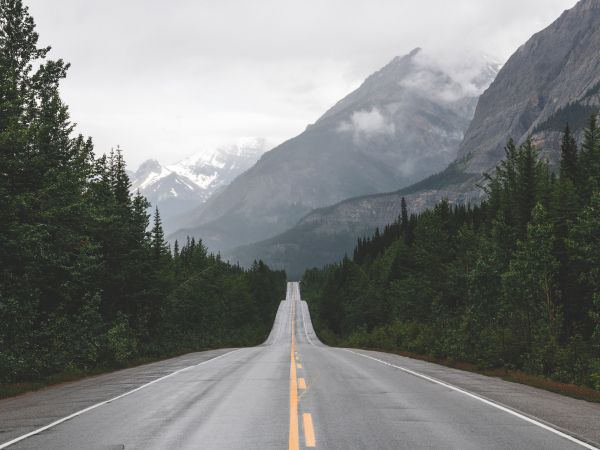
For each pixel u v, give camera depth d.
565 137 57.94
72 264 21.36
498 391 13.28
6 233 16.36
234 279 106.38
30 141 18.41
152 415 9.88
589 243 26.72
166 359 32.78
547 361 19.69
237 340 79.00
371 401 11.31
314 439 7.61
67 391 14.68
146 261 32.97
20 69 23.69
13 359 16.88
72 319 23.03
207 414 9.86
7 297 17.42
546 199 50.12
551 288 28.89
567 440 7.63
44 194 17.92
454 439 7.64
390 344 44.22
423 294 58.84
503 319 30.73
